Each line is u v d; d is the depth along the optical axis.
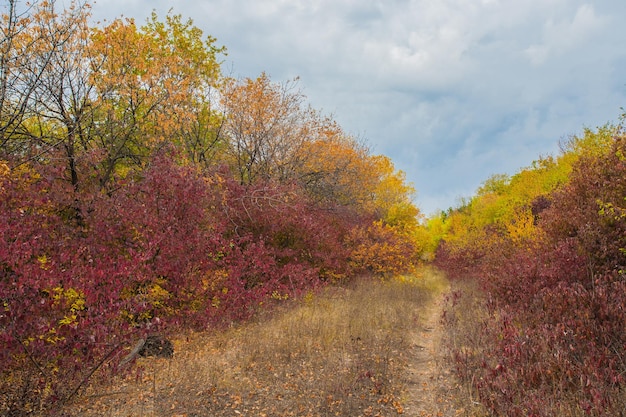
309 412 6.09
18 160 8.91
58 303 6.18
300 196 16.48
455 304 12.73
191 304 9.88
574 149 23.52
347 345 9.12
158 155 11.02
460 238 28.16
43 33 10.53
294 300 12.78
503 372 5.90
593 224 9.73
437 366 8.02
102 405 6.05
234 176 16.17
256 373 7.54
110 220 9.29
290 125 18.31
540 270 10.12
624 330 6.36
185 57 16.97
